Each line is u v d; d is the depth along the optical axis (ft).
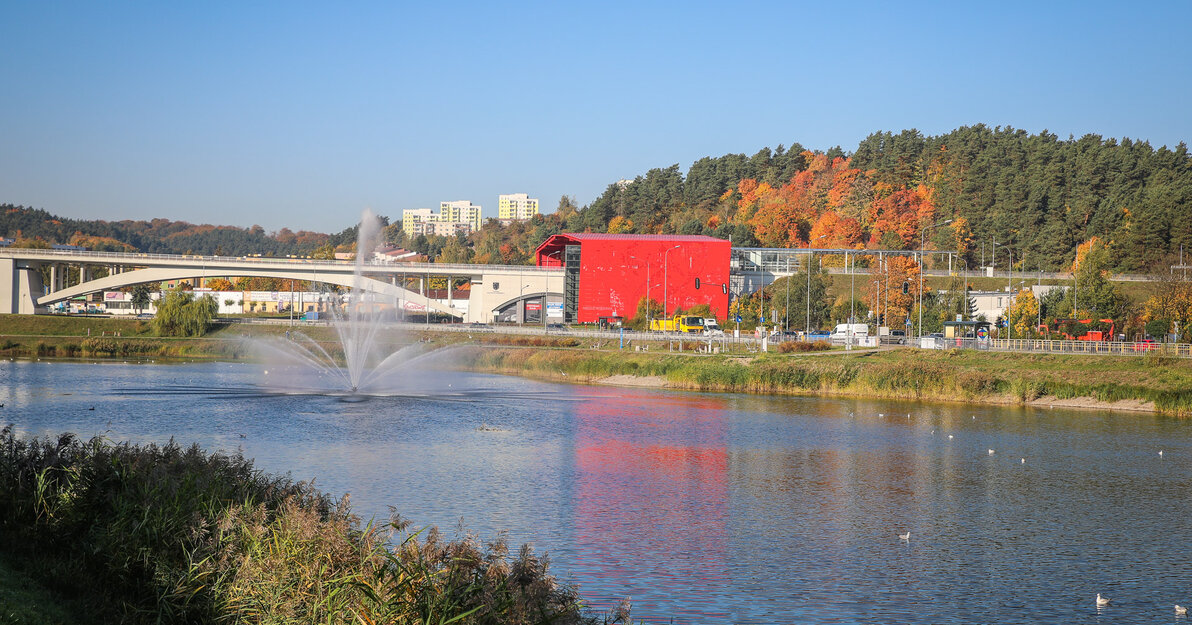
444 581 65.72
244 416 214.48
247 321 514.27
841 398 278.05
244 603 67.97
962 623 87.66
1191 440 198.80
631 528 118.52
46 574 72.08
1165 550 113.19
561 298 604.90
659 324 520.42
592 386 312.50
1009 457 176.24
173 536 74.90
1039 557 109.29
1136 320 440.04
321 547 70.95
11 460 89.71
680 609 89.51
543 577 69.05
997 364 300.81
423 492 135.54
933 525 123.44
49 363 367.66
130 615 68.08
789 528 120.47
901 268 578.66
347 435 188.55
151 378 307.78
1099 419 232.73
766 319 522.88
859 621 87.56
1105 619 89.30
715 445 185.78
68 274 646.33
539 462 162.61
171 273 568.00
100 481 84.89
